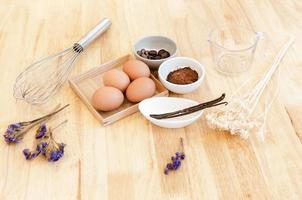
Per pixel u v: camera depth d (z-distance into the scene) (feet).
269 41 2.95
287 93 2.59
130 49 2.93
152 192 2.15
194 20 3.16
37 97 2.60
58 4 3.34
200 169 2.24
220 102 2.52
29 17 3.22
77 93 2.60
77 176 2.22
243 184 2.17
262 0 3.33
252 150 2.31
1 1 3.37
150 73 2.65
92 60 2.84
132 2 3.34
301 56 2.83
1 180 2.21
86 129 2.43
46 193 2.15
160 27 3.10
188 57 2.82
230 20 3.14
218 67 2.77
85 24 3.14
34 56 2.89
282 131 2.39
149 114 2.43
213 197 2.13
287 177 2.19
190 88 2.52
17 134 2.37
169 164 2.23
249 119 2.40
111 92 2.42
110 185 2.18
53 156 2.22
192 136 2.39
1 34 3.06
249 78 2.70
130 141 2.37
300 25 3.09
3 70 2.79
